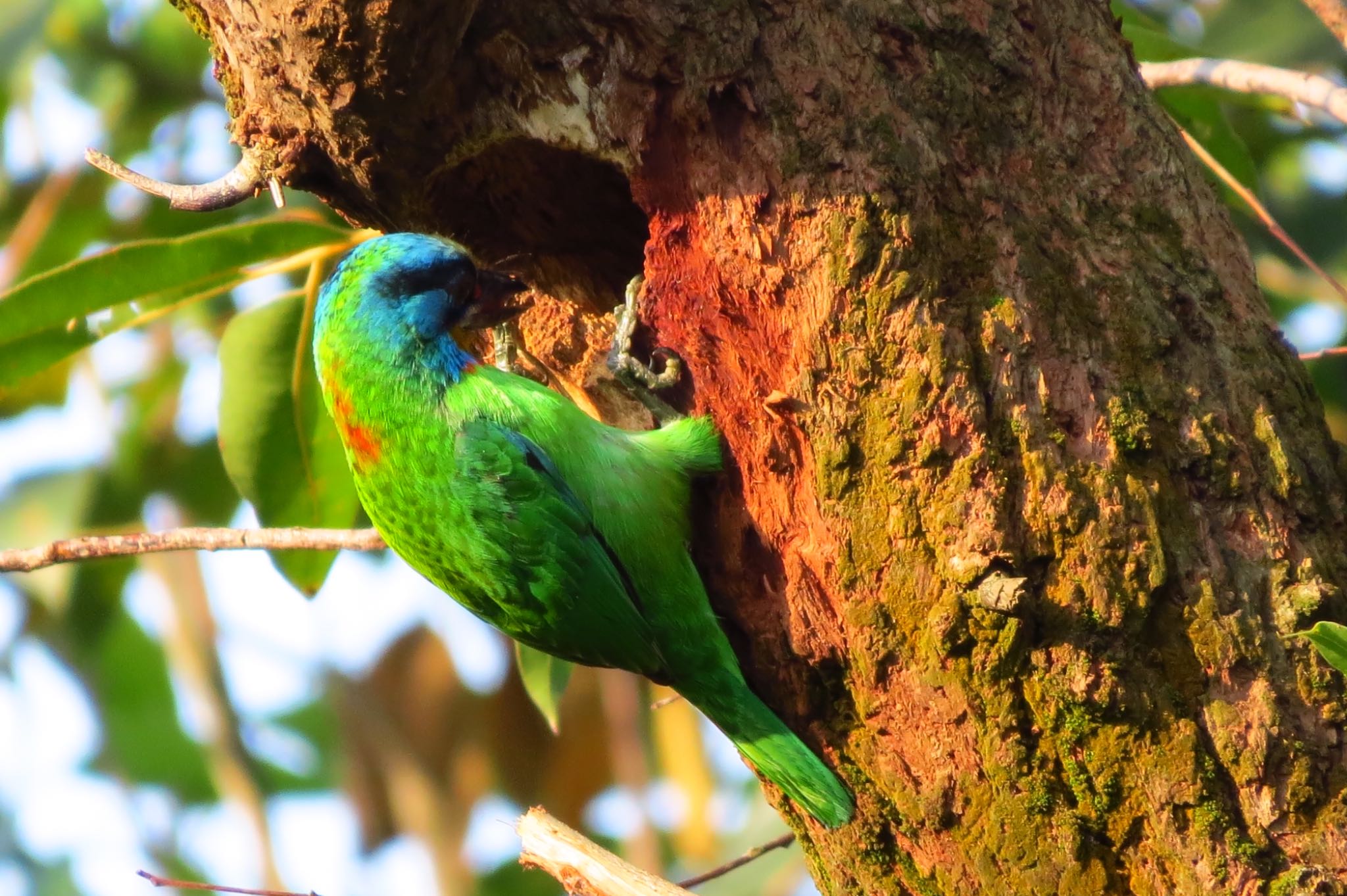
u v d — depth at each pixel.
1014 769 7.59
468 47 8.56
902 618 7.88
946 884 7.98
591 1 8.45
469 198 10.13
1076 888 7.50
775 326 8.52
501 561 9.39
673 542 9.20
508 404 9.47
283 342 11.63
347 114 8.61
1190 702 7.40
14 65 13.07
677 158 8.77
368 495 9.79
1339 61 13.73
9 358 10.98
